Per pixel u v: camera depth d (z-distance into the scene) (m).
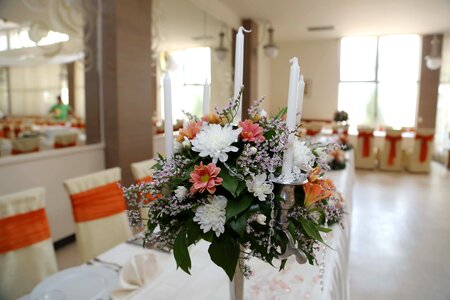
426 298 2.41
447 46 7.55
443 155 7.74
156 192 0.81
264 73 8.34
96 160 3.49
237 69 0.83
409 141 6.99
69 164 3.24
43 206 1.49
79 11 3.35
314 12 5.95
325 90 8.58
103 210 1.76
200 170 0.73
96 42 3.41
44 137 3.22
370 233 3.63
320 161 0.90
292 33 7.68
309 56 8.60
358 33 7.71
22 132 3.22
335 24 6.83
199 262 1.28
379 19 6.41
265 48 6.58
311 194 0.78
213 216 0.72
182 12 4.80
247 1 5.34
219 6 5.47
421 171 6.77
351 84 8.45
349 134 7.22
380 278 2.69
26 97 3.36
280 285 1.08
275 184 0.76
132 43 3.56
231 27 6.15
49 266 1.46
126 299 1.04
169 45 4.57
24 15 3.16
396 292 2.49
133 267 1.14
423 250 3.21
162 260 1.31
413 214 4.26
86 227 1.70
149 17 3.83
